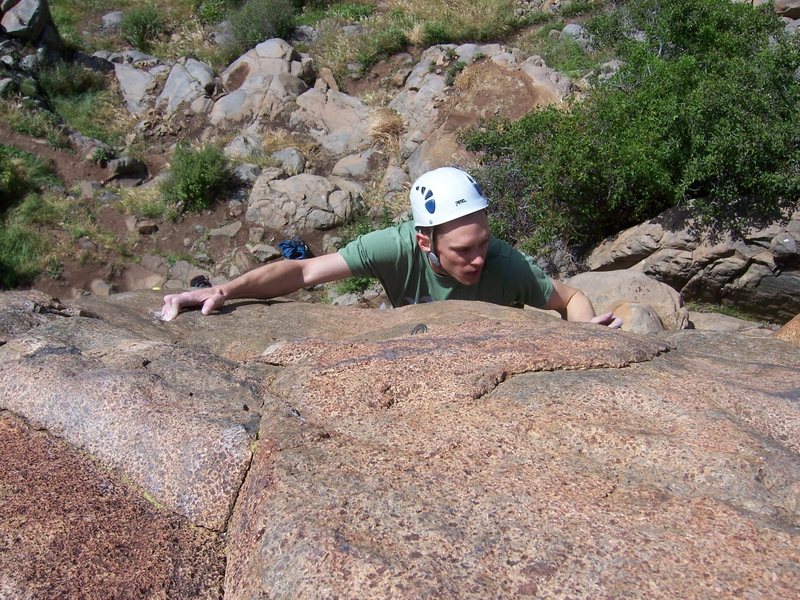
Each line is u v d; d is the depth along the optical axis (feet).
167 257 36.76
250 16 47.75
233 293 9.42
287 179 38.52
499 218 31.45
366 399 6.22
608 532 4.66
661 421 5.83
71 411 6.46
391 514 4.89
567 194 29.76
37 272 35.19
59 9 49.93
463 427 5.79
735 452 5.32
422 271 9.55
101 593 4.87
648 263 27.30
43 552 5.12
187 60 45.83
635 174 27.78
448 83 39.63
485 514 4.87
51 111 42.52
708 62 29.94
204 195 38.34
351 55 45.57
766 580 4.27
